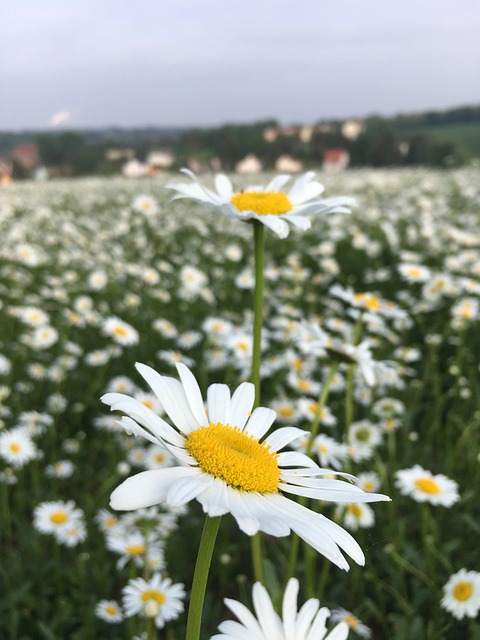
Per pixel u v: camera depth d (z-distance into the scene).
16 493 3.64
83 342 5.65
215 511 0.97
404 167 27.38
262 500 1.10
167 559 3.13
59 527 2.86
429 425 4.65
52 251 8.99
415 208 12.48
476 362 5.29
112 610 2.48
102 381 5.10
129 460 3.62
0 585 2.97
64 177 25.56
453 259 6.43
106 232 10.66
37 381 5.09
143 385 5.13
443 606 2.34
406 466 3.91
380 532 3.25
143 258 9.03
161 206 14.31
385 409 3.95
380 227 10.33
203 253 9.42
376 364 2.65
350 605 2.93
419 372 5.42
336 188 16.86
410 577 3.01
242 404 1.40
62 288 6.76
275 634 1.12
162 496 1.04
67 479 3.97
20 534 3.28
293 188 2.47
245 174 23.09
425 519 2.81
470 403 4.70
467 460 3.95
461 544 3.27
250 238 10.10
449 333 5.71
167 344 5.74
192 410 1.26
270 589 2.01
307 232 10.35
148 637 1.89
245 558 3.34
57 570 2.93
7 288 7.17
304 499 2.62
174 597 2.18
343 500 1.14
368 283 7.64
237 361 4.66
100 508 3.44
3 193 17.73
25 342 5.09
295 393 4.42
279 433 1.38
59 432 4.45
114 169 26.25
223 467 1.12
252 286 6.46
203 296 6.62
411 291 6.85
